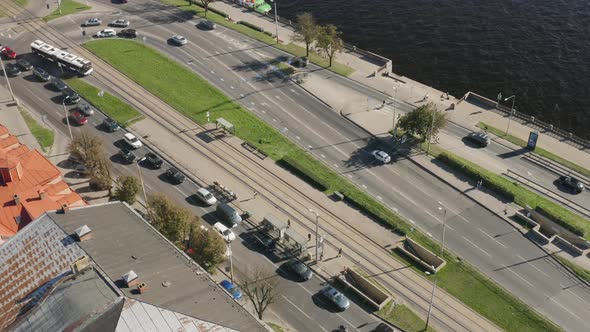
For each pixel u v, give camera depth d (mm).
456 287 108688
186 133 143875
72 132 143000
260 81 164000
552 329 101250
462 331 100625
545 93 166875
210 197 123688
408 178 133125
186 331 65688
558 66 175375
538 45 183750
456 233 119938
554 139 146125
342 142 143500
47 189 110000
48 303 69875
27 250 80500
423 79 174250
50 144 138750
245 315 71312
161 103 153625
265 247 114125
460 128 149750
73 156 128625
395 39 191625
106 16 192875
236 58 173375
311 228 119688
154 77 163500
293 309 103125
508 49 183500
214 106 153375
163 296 70188
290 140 143625
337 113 153125
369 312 102875
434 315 103125
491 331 100750
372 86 164500
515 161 138750
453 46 186500
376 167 136000
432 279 110062
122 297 67875
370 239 118062
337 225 120875
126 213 88625
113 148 138500
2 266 80250
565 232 118312
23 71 164250
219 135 143500
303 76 166500
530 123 151750
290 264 110125
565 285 109375
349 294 106125
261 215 122125
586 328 101812
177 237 104312
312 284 107750
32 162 115312
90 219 84125
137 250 79312
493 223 122125
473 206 126125
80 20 189875
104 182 123188
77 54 172375
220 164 135125
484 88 170000
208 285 75562
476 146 143500
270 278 108438
